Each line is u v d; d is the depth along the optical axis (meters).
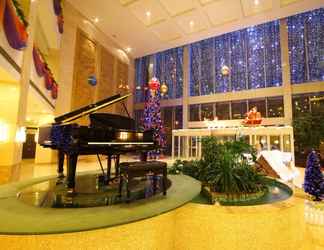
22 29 4.30
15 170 4.89
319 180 3.65
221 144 3.49
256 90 10.14
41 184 3.61
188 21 9.41
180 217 2.23
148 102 11.32
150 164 2.71
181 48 12.65
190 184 3.24
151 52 12.90
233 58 10.97
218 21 9.35
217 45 11.50
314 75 9.02
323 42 8.91
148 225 1.91
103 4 8.72
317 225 2.82
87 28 9.95
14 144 4.79
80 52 9.60
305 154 8.45
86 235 1.67
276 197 2.99
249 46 10.57
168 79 13.01
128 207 2.23
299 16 9.38
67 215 2.00
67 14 8.99
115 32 10.77
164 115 13.12
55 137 3.26
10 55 4.18
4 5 3.55
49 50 8.80
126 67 13.05
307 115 8.32
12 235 1.61
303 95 9.23
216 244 2.09
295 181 5.55
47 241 1.62
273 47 9.97
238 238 2.07
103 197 2.71
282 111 9.66
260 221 2.11
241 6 8.35
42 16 7.08
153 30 10.27
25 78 5.20
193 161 4.16
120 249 1.75
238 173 3.08
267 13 8.77
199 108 11.96
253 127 5.38
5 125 4.78
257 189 3.04
